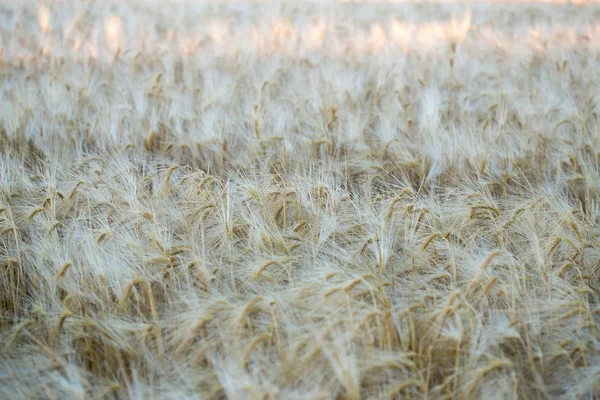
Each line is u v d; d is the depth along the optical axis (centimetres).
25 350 220
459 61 546
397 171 378
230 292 240
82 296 235
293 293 227
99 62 547
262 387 187
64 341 216
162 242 258
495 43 607
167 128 438
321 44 606
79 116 438
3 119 418
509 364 195
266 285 249
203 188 311
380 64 529
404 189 297
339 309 213
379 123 439
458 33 626
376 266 263
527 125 418
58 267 245
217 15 762
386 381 205
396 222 282
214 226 286
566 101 450
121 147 395
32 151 412
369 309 211
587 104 469
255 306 213
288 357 195
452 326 208
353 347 200
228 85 487
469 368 205
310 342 201
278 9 809
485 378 204
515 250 284
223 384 187
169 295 248
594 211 312
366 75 545
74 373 200
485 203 289
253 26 679
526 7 891
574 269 263
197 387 202
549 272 245
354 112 449
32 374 211
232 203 286
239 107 456
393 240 274
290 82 502
